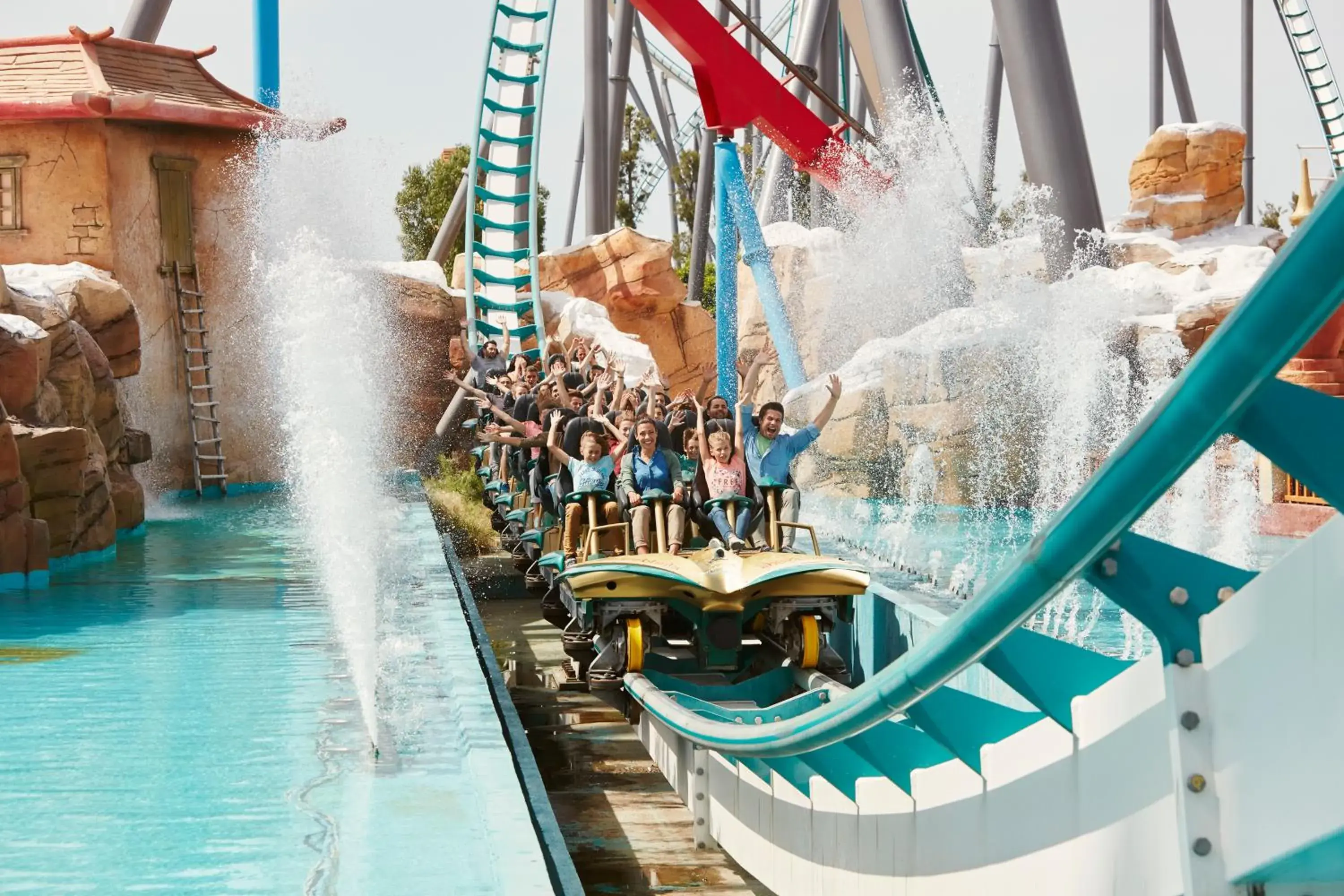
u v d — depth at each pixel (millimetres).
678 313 35875
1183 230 27219
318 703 7305
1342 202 2459
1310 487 2975
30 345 13586
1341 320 21516
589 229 37781
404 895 4250
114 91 20969
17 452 12070
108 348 18375
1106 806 3773
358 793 5500
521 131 31969
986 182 27094
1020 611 3475
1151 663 3580
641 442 9984
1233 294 22281
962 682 7930
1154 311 23562
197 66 23188
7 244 20953
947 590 11188
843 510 21797
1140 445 2994
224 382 22750
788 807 6281
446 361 27938
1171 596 3391
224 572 13102
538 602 16500
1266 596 3129
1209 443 2957
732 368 16953
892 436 23625
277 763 6012
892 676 4117
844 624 10484
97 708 7207
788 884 6289
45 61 21484
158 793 5559
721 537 9797
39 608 10820
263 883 4461
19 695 7559
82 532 13867
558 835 5344
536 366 19047
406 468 27281
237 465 22922
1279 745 3086
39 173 20953
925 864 4867
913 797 4980
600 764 9289
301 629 9758
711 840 7500
